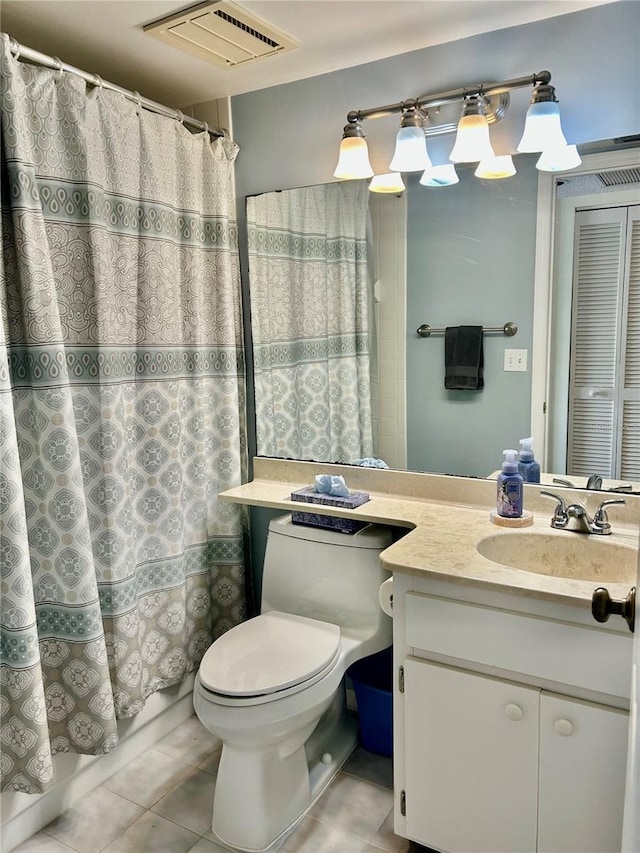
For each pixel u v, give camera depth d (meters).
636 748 0.68
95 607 1.75
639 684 0.67
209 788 1.94
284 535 2.06
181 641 2.18
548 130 1.64
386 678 2.13
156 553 2.08
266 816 1.68
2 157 1.57
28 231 1.59
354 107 2.05
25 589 1.57
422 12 1.70
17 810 1.71
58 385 1.66
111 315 1.84
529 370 1.84
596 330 1.73
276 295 2.31
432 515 1.85
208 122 2.36
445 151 1.92
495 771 1.45
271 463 2.37
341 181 2.11
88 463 1.83
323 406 2.24
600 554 1.59
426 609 1.49
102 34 1.79
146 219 1.96
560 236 1.75
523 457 1.87
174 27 1.75
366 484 2.15
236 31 1.78
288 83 2.17
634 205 1.65
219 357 2.28
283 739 1.67
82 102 1.72
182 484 2.18
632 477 1.72
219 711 1.58
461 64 1.86
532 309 1.81
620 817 1.31
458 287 1.92
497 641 1.41
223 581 2.36
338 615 1.96
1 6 1.63
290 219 2.23
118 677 1.91
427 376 2.01
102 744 1.79
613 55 1.65
